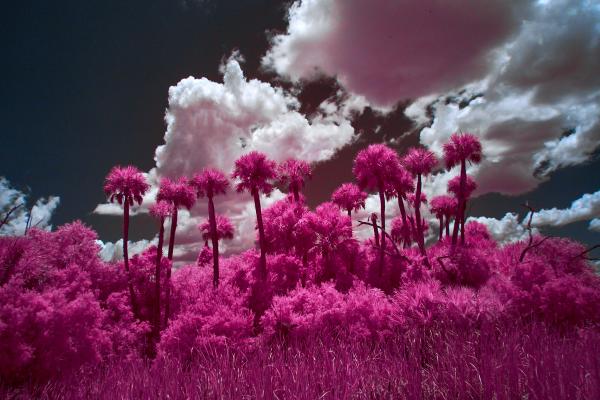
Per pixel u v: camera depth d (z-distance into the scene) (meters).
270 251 21.86
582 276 10.69
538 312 8.84
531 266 10.47
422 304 9.44
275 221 21.69
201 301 14.68
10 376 7.60
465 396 4.59
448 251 18.34
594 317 8.05
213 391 5.43
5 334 7.57
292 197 24.56
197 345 10.54
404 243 24.98
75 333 8.86
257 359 6.41
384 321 9.82
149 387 5.80
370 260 20.50
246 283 18.45
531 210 14.93
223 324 11.56
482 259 16.75
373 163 19.75
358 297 11.84
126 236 20.22
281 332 10.51
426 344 6.93
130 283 19.03
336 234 20.73
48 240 16.05
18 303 8.48
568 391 4.12
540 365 4.77
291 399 4.87
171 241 20.97
